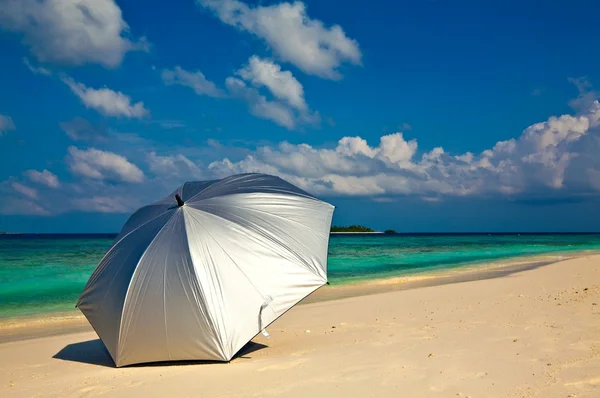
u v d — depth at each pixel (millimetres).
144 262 7402
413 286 17297
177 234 7539
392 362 6207
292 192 8781
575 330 7398
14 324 12109
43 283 19422
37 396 5863
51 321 12492
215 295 7031
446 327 8539
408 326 9047
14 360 8203
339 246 50656
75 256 30734
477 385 5086
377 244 55906
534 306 10047
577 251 37344
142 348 7070
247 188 8523
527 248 44250
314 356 6934
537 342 6777
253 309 7098
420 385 5195
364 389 5168
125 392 5754
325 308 12211
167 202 8641
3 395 6016
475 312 9953
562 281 14711
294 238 7926
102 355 8414
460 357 6242
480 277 19453
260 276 7328
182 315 6984
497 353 6332
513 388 4922
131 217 8961
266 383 5645
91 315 7668
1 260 27531
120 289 7367
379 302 12680
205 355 6910
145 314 7094
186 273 7137
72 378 6719
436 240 77000
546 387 4875
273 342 8555
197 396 5363
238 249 7453
